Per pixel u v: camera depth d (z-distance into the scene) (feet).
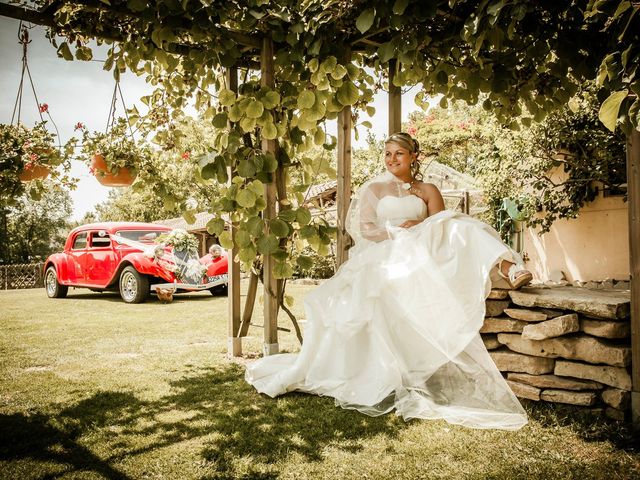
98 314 21.15
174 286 26.12
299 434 7.09
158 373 10.77
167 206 12.65
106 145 11.86
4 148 10.23
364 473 5.85
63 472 5.95
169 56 10.75
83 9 9.22
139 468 6.05
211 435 7.09
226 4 8.76
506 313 8.48
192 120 13.92
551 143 21.77
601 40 8.11
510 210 25.90
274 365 10.04
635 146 7.13
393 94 11.13
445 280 8.14
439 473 5.82
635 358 7.09
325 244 10.83
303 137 11.34
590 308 7.55
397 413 7.84
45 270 31.99
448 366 8.29
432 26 9.82
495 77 10.32
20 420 7.78
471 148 34.14
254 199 9.87
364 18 8.18
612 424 7.21
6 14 9.17
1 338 15.19
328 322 9.14
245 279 40.65
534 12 8.24
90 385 9.81
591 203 23.35
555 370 7.95
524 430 7.11
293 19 9.48
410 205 9.93
